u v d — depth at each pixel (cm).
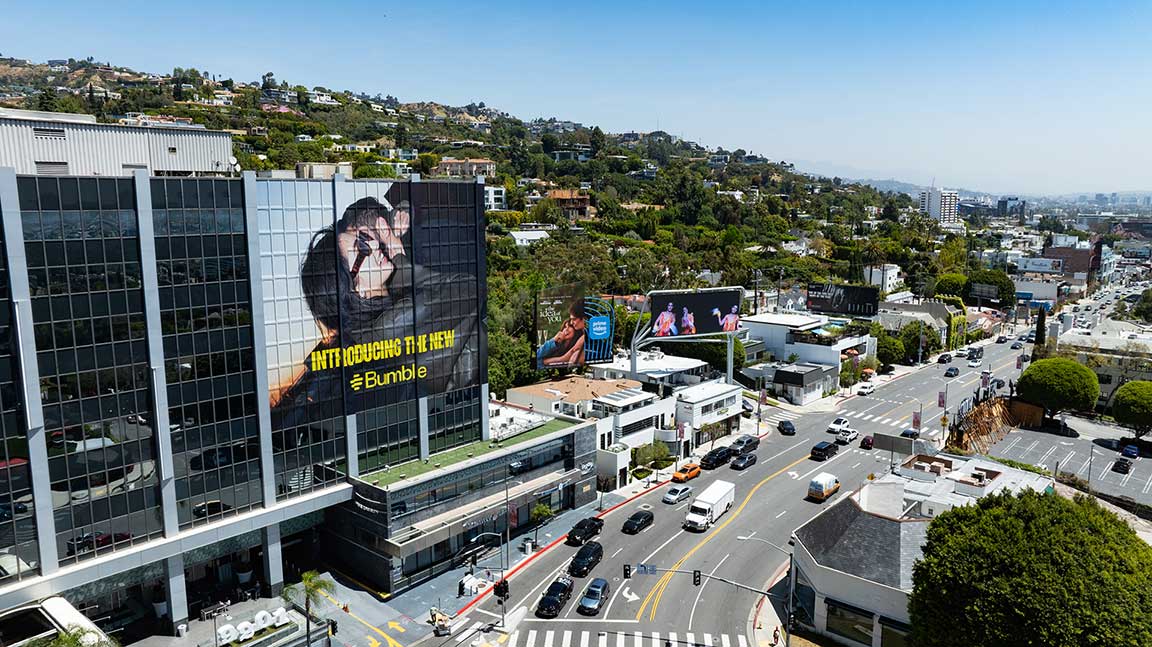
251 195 4900
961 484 5909
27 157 4694
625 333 11656
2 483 4062
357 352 5603
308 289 5288
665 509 6988
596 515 6819
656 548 6150
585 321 8288
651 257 18400
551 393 8094
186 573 5162
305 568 5678
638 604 5303
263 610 4916
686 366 9856
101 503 4434
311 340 5334
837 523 5212
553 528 6525
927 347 14700
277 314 5131
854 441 9306
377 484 5428
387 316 5775
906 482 6069
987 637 3747
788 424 9662
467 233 6291
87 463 4359
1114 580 3688
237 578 5344
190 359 4738
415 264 5919
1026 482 6069
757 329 12938
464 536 5962
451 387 6303
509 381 9700
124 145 5153
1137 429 9656
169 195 4559
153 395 4575
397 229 5778
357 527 5541
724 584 5581
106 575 4412
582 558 5753
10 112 4803
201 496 4866
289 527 5397
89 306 4297
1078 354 11625
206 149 5609
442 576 5662
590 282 15288
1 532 4084
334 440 5541
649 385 9219
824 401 11400
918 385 12612
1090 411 11275
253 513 5100
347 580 5541
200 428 4825
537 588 5497
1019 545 3894
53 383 4188
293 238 5172
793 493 7406
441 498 5700
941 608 3972
